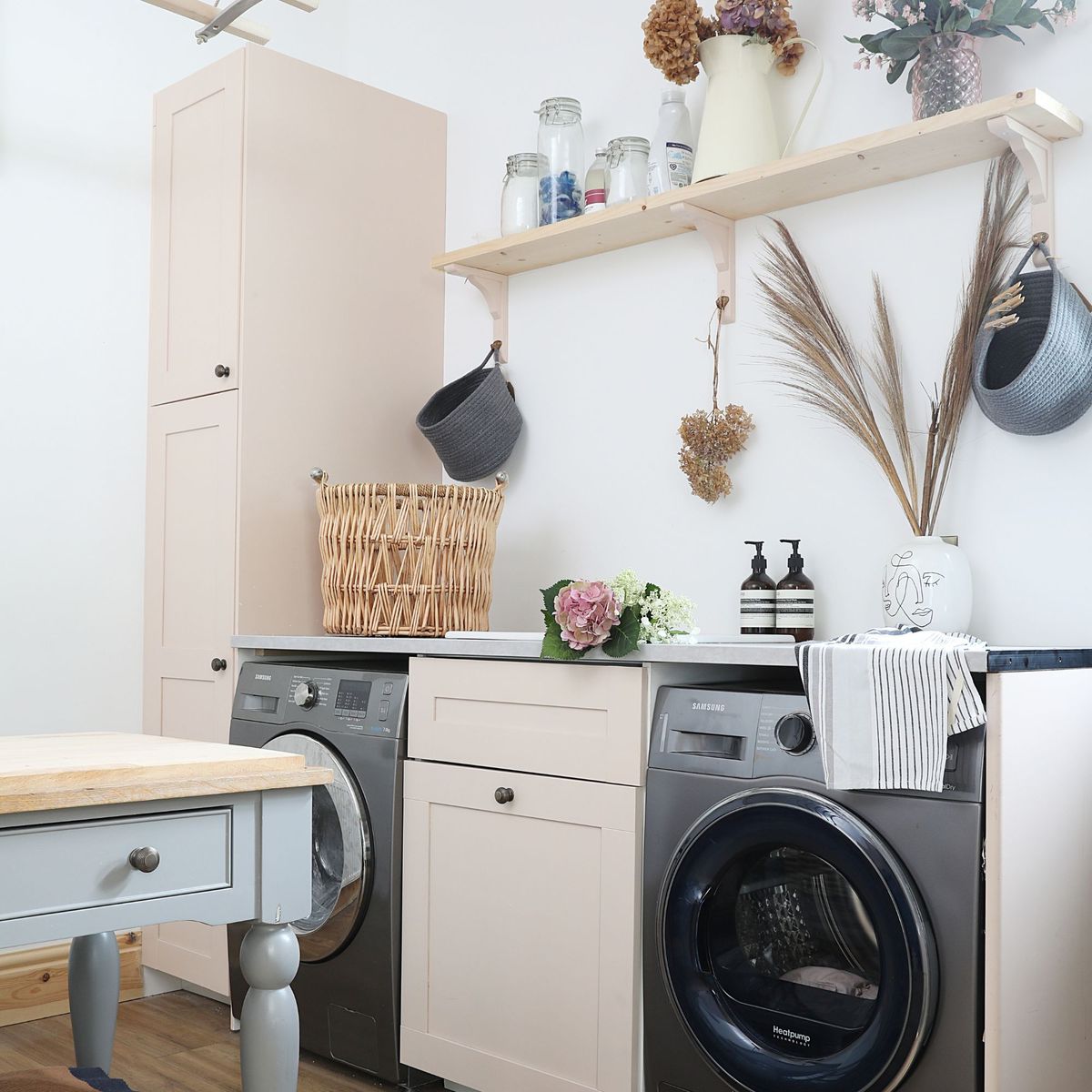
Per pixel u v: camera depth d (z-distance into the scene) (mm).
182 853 1466
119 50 3385
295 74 3262
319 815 2686
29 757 1496
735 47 2729
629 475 3076
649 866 2115
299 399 3229
